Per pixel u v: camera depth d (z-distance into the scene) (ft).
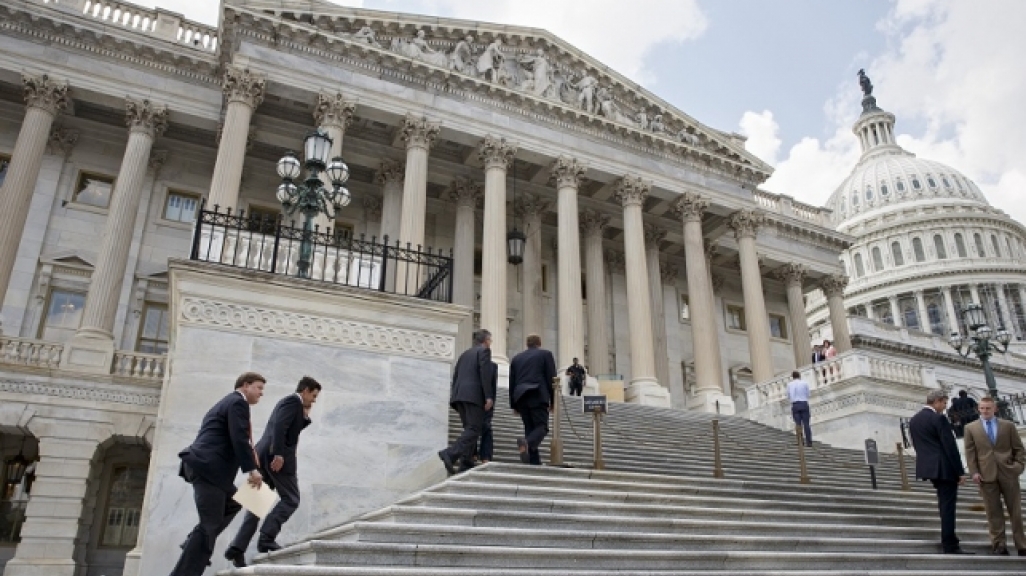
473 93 100.78
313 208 42.75
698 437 66.90
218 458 23.11
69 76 90.02
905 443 80.12
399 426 37.04
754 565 27.96
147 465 82.23
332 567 21.47
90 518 76.28
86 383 75.87
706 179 118.42
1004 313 308.40
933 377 87.76
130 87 92.99
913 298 320.91
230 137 83.92
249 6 89.15
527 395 39.29
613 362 123.34
